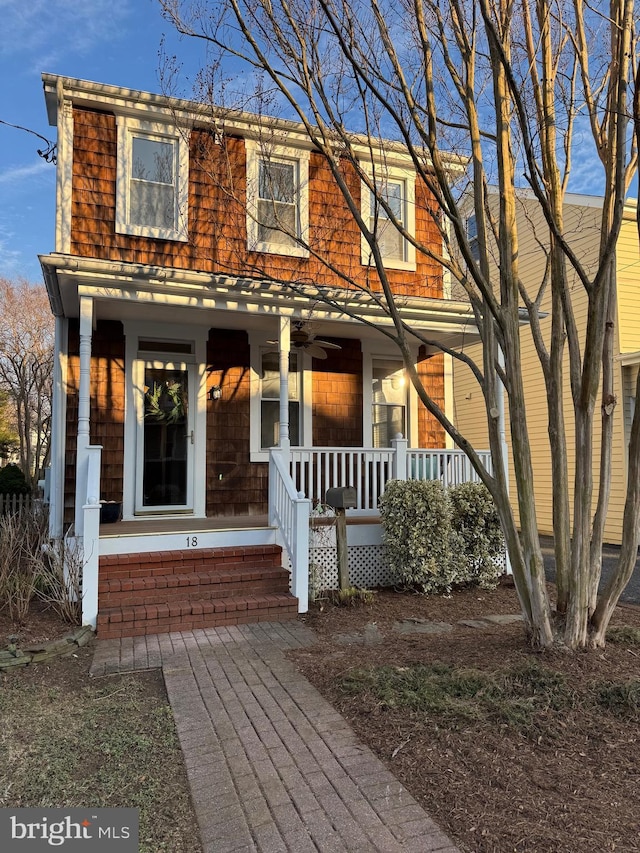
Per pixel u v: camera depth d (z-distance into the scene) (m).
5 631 5.20
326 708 3.75
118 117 7.70
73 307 7.56
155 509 8.23
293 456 7.36
